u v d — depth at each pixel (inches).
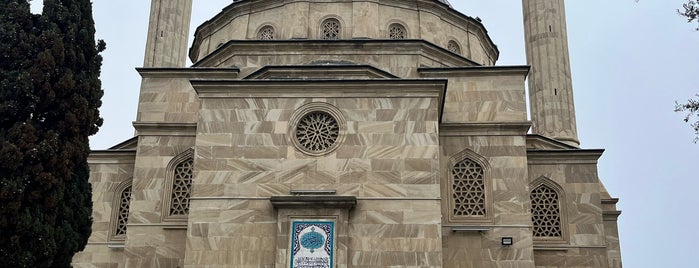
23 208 631.8
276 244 685.3
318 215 691.4
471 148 822.5
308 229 687.1
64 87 688.4
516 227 787.4
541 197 909.8
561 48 1194.6
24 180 633.6
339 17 1024.2
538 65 1187.9
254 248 693.3
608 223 1052.5
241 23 1059.3
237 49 928.3
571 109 1159.0
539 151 922.1
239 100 746.2
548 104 1154.7
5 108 656.4
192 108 884.6
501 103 860.0
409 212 698.8
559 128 1136.8
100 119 735.7
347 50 924.0
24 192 634.8
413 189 706.8
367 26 1010.7
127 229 819.4
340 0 1033.5
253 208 708.0
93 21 756.6
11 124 669.3
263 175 719.1
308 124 738.2
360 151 722.2
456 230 787.4
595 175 912.3
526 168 810.8
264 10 1053.8
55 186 657.6
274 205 695.1
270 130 734.5
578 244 883.4
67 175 673.0
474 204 802.2
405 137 724.7
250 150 728.3
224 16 1085.1
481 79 874.1
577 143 1141.1
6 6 708.0
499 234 785.6
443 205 797.9
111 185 934.4
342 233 684.7
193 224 704.4
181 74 900.6
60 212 661.9
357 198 705.0
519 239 782.5
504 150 820.6
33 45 693.3
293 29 1010.7
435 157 716.0
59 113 685.3
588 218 895.1
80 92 709.3
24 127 652.7
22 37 690.8
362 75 824.3
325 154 722.8
